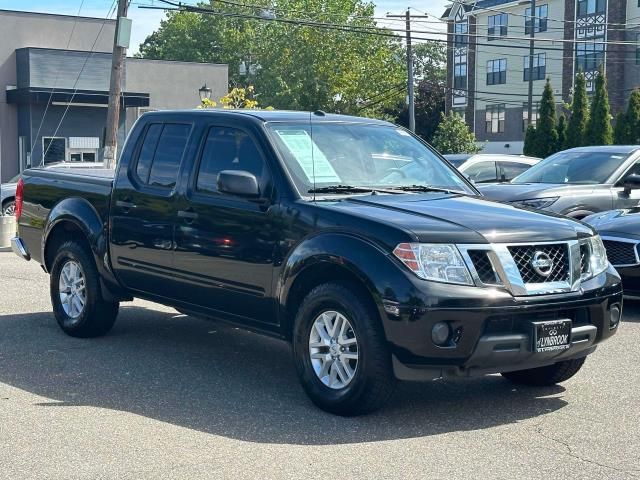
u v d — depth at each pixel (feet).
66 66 122.62
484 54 222.07
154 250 25.59
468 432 19.81
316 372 21.13
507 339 19.52
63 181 29.58
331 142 24.17
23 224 31.35
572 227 21.52
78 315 28.89
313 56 229.25
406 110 247.29
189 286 24.70
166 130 26.14
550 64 205.98
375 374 19.84
